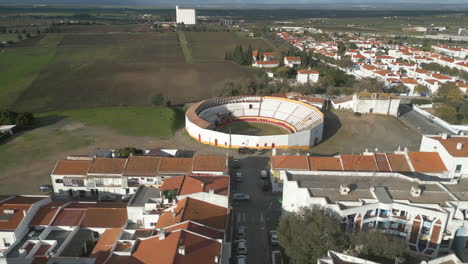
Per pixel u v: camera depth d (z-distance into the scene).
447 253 65.94
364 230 67.25
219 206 70.94
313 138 127.81
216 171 91.19
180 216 64.19
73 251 64.81
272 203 89.75
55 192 93.06
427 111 164.50
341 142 132.38
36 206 74.00
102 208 75.25
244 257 67.44
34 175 104.44
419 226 65.00
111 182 91.31
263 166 111.50
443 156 91.88
